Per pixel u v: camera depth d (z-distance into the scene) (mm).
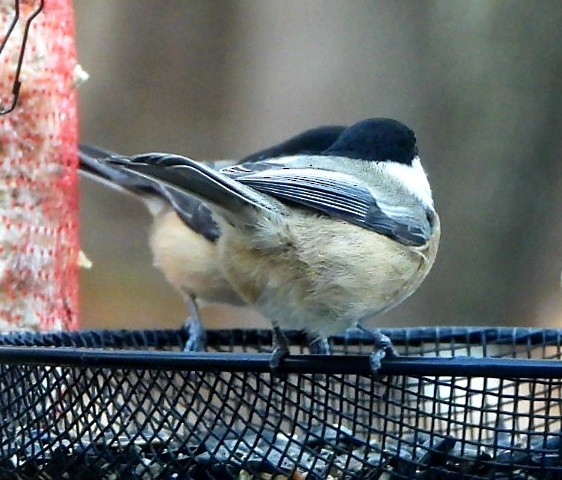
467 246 20188
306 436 6914
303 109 20500
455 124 20344
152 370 6758
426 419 7559
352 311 7562
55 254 9570
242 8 20844
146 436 6977
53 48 9555
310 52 20609
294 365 6637
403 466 6832
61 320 9625
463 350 10383
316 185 7535
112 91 20875
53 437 7188
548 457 6723
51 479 7172
